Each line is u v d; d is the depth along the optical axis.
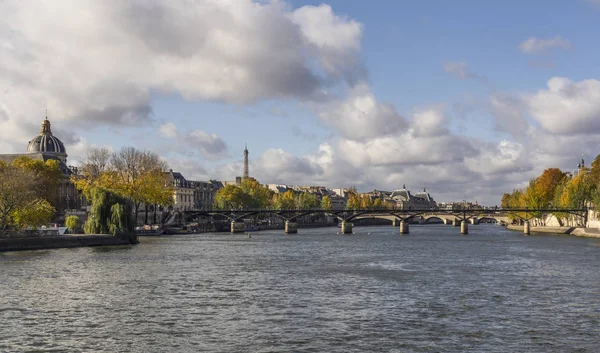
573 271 88.75
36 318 51.66
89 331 47.06
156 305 58.06
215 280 76.62
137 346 42.69
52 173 194.75
